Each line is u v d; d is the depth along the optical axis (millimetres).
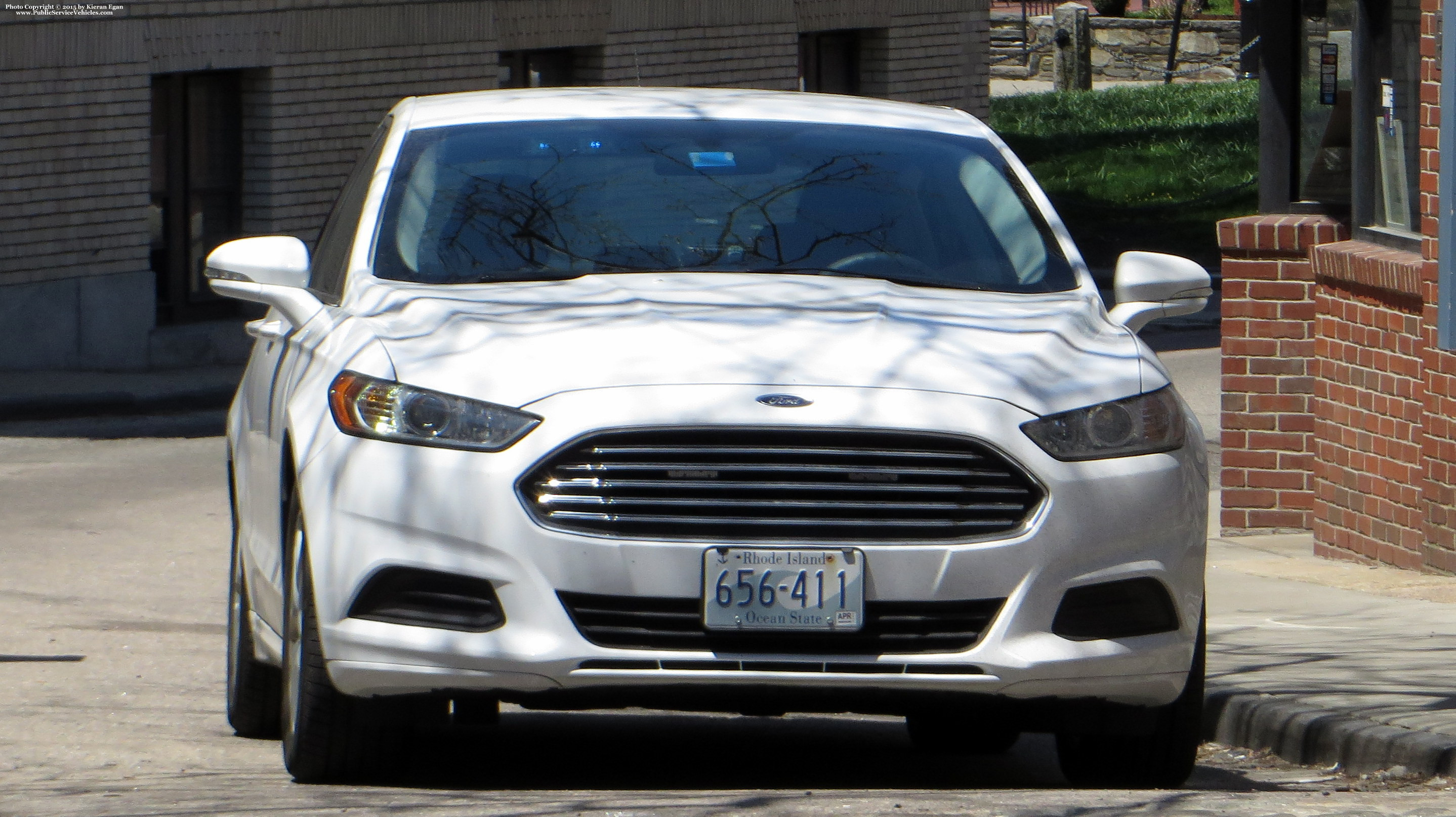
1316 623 23094
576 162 17422
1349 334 28797
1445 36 24984
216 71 54469
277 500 15695
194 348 53750
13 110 49344
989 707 14055
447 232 16500
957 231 17141
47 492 35875
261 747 18016
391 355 14461
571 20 61125
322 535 14125
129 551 30781
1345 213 30328
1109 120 95188
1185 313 17016
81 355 51375
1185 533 14500
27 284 50094
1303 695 18766
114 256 51938
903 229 17016
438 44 58250
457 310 15047
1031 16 143000
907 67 70562
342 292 16250
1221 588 26109
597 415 13594
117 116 51562
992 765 18391
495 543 13570
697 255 16469
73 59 50438
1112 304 62562
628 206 16906
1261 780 16969
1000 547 13695
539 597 13508
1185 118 93938
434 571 13711
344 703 14430
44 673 22141
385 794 14281
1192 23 130625
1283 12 30469
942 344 14570
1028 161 87062
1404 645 21391
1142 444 14383
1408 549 27578
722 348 14188
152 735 18609
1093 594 14055
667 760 17516
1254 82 105125
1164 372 15312
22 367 50125
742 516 13594
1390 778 16750
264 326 17953
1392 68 28516
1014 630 13750
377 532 13875
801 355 14148
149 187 52750
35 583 28125
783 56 66500
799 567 13555
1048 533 13789
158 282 54094
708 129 18047
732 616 13523
